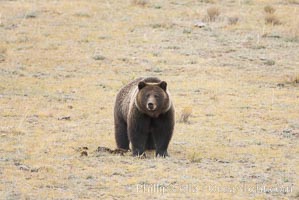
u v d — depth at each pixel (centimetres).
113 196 2128
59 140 2858
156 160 2525
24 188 2180
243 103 3681
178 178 2320
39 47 4784
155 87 2475
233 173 2409
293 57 4744
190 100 3728
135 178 2300
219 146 2812
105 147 2677
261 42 5022
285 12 5756
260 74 4359
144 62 4547
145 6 5825
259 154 2684
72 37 5022
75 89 3928
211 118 3353
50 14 5519
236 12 5741
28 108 3475
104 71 4350
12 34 5041
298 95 3900
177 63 4544
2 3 5788
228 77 4275
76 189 2188
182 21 5466
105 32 5150
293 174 2419
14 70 4300
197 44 4953
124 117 2653
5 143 2767
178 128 3136
